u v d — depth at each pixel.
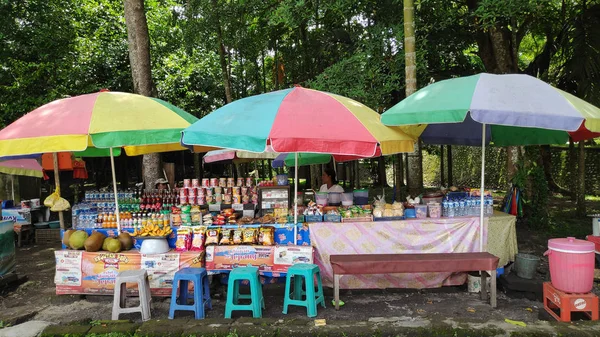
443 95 4.56
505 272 5.70
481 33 9.70
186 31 10.49
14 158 6.54
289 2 8.08
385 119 4.79
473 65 11.36
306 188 17.75
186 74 14.20
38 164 7.58
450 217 5.48
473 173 18.97
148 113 4.99
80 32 13.50
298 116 4.43
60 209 5.85
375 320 4.18
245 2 9.73
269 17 8.80
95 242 5.24
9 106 10.05
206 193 5.85
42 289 5.70
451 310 4.63
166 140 4.77
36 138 4.48
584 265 3.98
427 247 5.28
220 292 5.34
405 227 5.27
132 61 8.25
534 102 4.17
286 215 5.46
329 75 8.08
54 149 4.46
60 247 8.50
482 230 5.23
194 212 5.46
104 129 4.56
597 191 14.59
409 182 6.71
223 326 4.05
